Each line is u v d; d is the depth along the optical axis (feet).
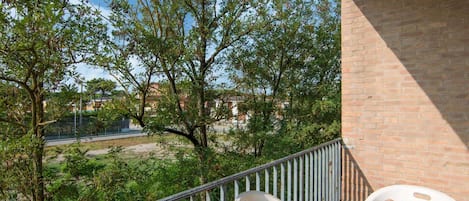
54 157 14.88
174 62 19.44
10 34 11.21
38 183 14.01
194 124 21.76
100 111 17.17
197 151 22.31
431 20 10.66
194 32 20.49
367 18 12.03
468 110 9.92
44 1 11.68
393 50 11.38
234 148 24.62
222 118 23.03
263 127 24.82
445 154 10.33
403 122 11.13
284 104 26.53
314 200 10.18
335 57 26.16
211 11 21.43
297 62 25.93
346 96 12.51
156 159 22.08
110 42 16.28
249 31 22.17
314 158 10.30
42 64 12.80
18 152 13.16
